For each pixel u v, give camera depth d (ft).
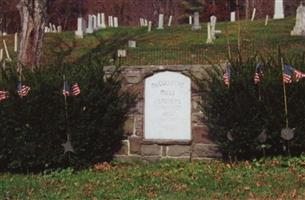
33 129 34.12
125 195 27.78
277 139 33.17
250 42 71.72
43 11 42.80
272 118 32.78
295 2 171.53
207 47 70.38
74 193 28.71
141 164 36.32
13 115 34.01
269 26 93.56
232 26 95.61
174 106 36.70
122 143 37.24
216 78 34.24
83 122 34.47
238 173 31.45
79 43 92.99
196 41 83.15
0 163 35.04
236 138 33.30
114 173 33.24
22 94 34.12
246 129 33.09
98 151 35.73
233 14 127.75
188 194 27.68
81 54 79.41
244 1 174.91
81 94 34.55
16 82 34.58
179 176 31.58
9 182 31.81
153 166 35.24
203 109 35.04
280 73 33.22
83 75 35.19
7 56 78.18
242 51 63.41
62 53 77.71
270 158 33.32
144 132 37.06
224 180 29.86
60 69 36.04
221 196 27.07
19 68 37.40
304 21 81.51
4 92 34.27
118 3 203.31
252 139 33.19
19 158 34.19
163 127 36.83
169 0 201.36
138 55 63.62
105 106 35.45
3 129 34.14
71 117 34.32
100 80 35.53
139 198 27.09
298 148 33.22
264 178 29.89
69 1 183.93
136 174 32.58
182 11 207.21
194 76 36.24
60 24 178.60
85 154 34.88
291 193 26.99
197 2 206.49
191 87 36.42
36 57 42.50
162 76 36.88
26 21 42.55
